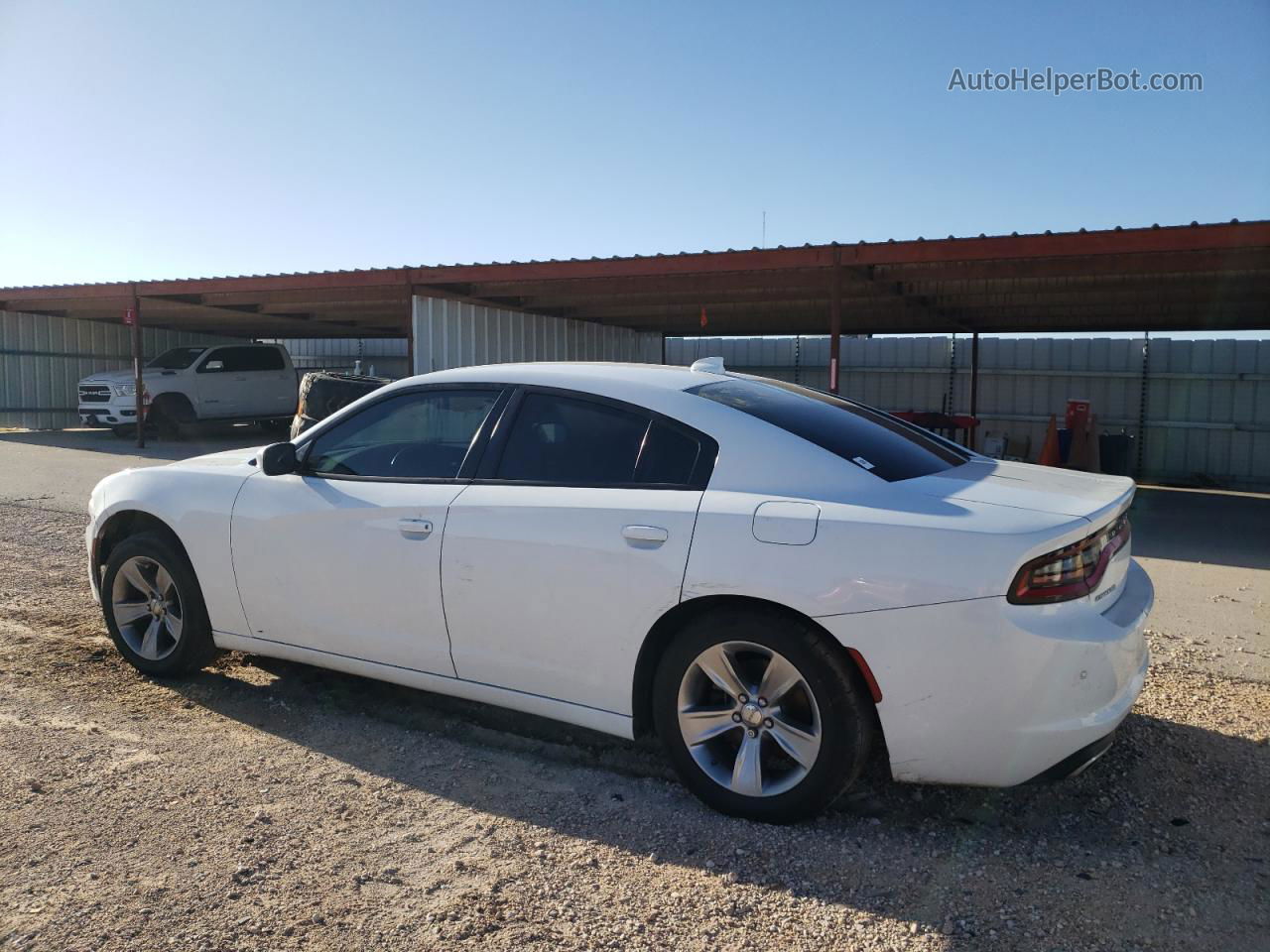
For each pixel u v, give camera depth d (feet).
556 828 10.34
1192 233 30.71
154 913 8.51
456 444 12.68
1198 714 13.87
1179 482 55.98
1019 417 60.49
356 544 12.70
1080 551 9.73
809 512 10.15
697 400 11.62
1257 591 22.49
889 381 64.44
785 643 10.02
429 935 8.30
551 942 8.24
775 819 10.37
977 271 37.81
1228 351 54.80
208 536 13.99
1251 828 10.46
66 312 71.31
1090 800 11.10
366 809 10.68
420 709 13.94
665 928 8.49
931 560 9.49
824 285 41.14
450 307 47.78
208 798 10.82
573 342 57.77
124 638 15.03
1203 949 8.23
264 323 76.02
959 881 9.34
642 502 10.98
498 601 11.65
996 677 9.32
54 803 10.54
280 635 13.65
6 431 72.23
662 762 12.22
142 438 58.13
